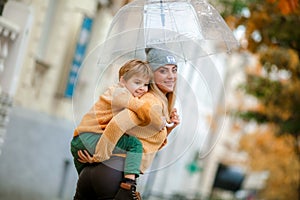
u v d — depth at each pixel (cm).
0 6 942
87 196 458
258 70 2038
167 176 2600
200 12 479
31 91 1781
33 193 1725
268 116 1773
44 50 1872
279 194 2577
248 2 1223
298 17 1170
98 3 2103
